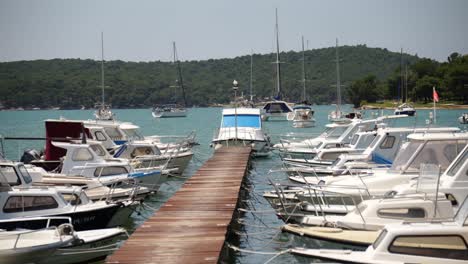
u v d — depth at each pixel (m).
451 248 13.30
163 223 18.34
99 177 25.77
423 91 117.44
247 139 41.78
